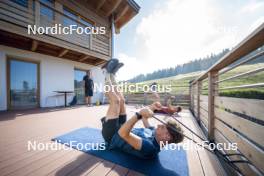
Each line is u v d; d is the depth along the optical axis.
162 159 1.47
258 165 1.01
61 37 5.06
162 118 3.69
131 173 1.23
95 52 6.39
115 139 1.53
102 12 6.85
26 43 4.84
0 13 3.69
